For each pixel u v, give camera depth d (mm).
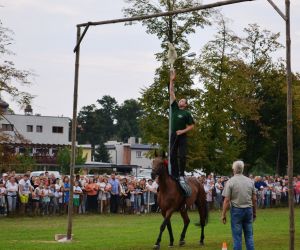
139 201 33219
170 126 17438
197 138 39969
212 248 16469
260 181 41125
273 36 52312
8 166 33312
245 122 52906
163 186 16766
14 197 29000
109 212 32969
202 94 41406
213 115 41062
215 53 43094
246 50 52250
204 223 17844
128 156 106312
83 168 73562
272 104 52969
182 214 17500
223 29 43469
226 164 41531
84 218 28953
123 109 150875
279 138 54125
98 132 140000
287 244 17438
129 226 24406
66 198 30703
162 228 16328
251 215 12867
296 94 49750
